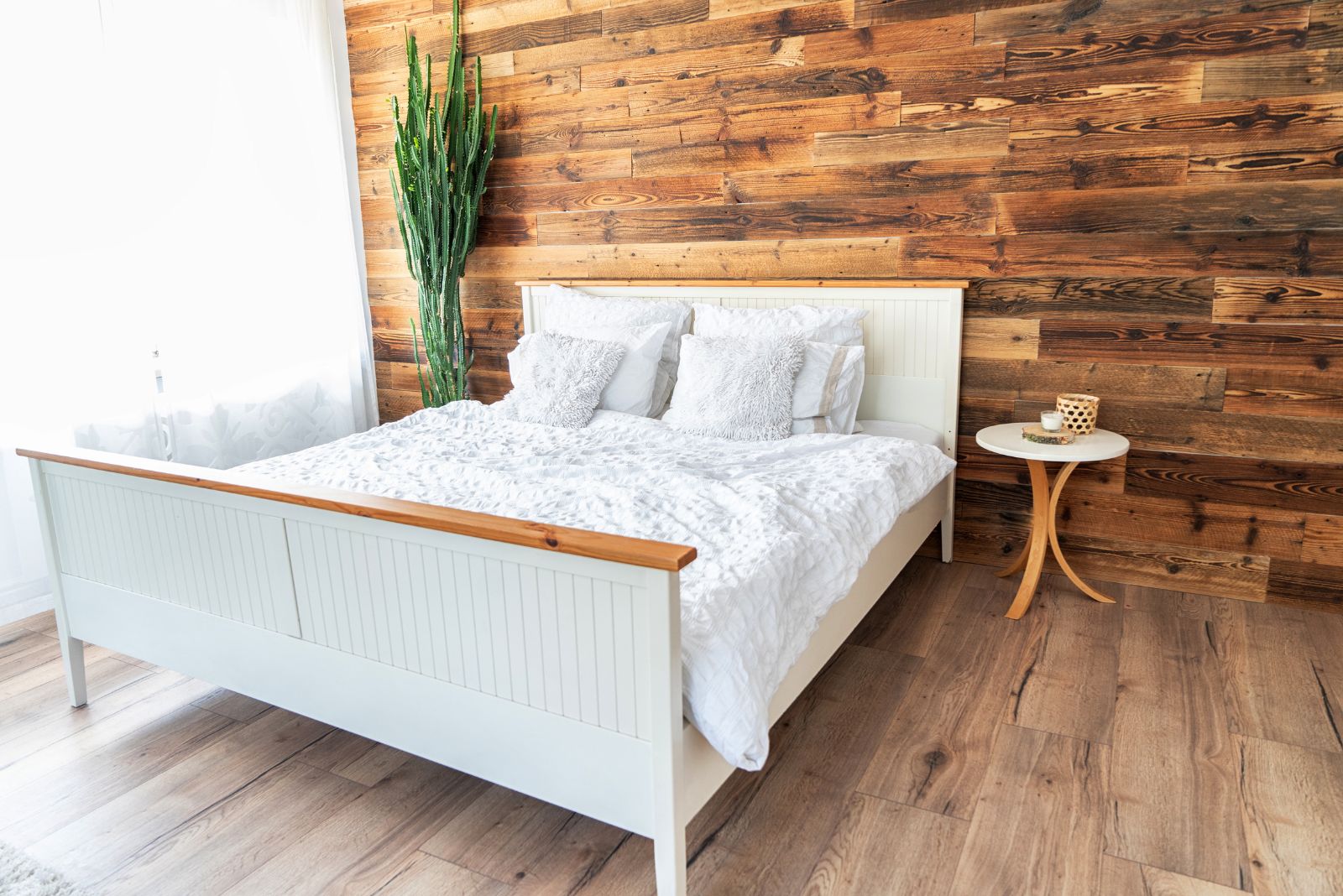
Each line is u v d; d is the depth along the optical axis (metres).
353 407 4.40
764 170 3.39
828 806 1.90
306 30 3.98
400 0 3.99
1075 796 1.91
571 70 3.69
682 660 1.51
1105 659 2.51
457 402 3.50
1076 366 3.02
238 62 3.70
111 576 2.26
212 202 3.63
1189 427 2.89
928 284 3.10
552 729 1.60
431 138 3.92
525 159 3.89
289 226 3.96
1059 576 3.15
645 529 2.03
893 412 3.27
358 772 2.08
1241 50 2.63
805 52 3.23
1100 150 2.86
